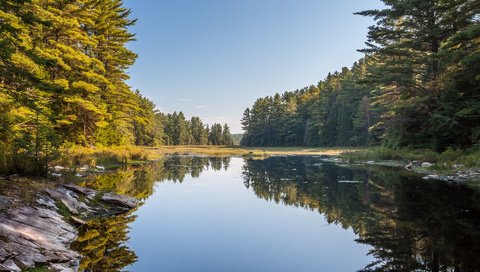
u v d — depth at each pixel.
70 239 7.23
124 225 8.83
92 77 25.58
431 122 24.20
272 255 6.69
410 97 29.42
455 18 23.42
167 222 9.34
